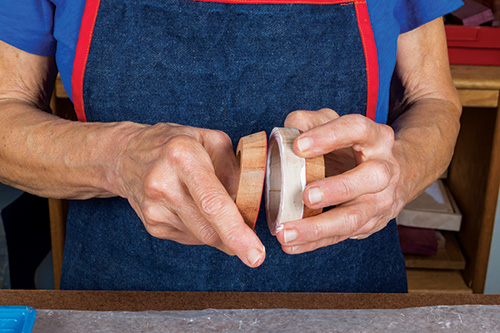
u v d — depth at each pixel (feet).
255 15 2.29
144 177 1.65
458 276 5.01
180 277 2.57
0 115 2.36
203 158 1.59
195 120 2.41
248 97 2.38
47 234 4.94
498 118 4.28
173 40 2.31
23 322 1.70
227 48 2.32
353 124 1.67
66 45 2.36
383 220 1.99
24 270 4.50
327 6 2.32
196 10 2.28
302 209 1.71
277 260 2.55
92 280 2.68
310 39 2.34
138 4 2.28
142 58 2.32
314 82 2.39
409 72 2.79
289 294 2.13
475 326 1.89
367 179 1.65
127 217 2.52
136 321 1.89
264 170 1.69
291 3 2.30
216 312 1.96
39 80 2.55
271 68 2.35
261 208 2.45
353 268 2.65
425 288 4.83
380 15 2.40
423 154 2.36
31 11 2.36
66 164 2.11
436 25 2.77
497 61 4.39
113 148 1.95
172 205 1.63
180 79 2.35
